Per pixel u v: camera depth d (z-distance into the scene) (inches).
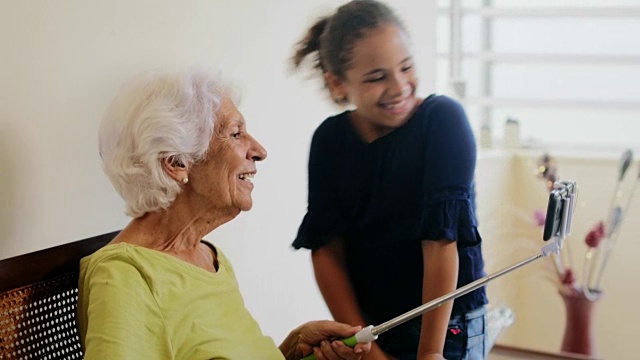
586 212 82.7
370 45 73.1
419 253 75.1
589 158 81.5
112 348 47.9
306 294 77.6
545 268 82.5
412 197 74.7
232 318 56.6
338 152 75.2
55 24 59.1
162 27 66.6
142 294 50.8
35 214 58.8
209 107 54.7
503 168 80.6
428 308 59.7
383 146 74.5
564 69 81.2
